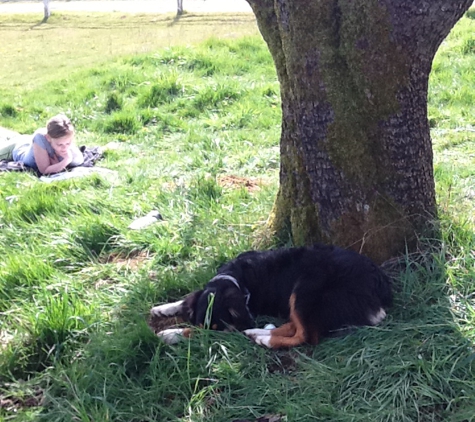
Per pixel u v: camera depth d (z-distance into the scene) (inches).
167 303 135.7
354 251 129.0
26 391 116.4
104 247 158.7
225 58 357.7
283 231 144.4
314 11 124.8
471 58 319.9
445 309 120.7
